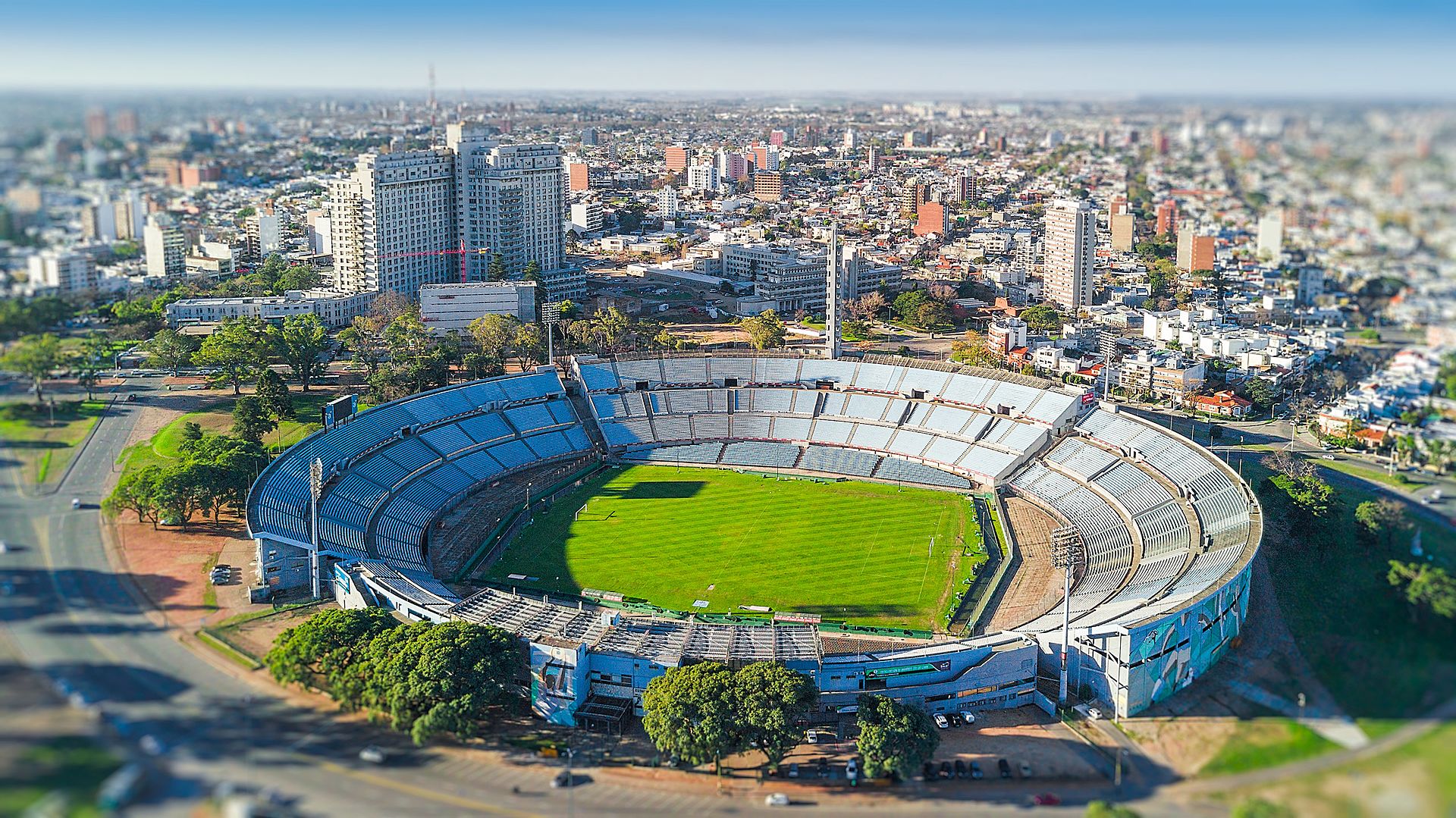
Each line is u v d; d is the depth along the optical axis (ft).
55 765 451.12
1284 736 563.07
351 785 531.50
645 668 634.43
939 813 535.19
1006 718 640.17
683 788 558.97
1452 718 537.65
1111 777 565.94
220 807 460.14
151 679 584.81
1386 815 474.49
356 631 645.10
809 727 629.92
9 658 552.00
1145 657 629.51
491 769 565.94
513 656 625.82
